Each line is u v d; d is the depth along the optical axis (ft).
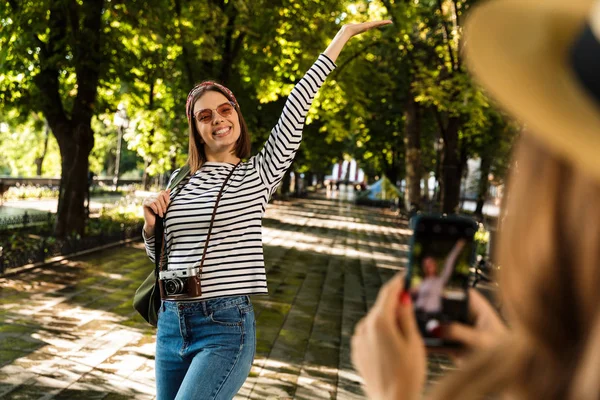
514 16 1.76
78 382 21.68
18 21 48.98
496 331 2.53
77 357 24.41
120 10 48.80
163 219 11.25
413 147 107.24
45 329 27.94
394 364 2.36
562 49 1.72
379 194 177.37
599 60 1.64
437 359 25.54
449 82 63.36
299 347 28.07
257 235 11.16
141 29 49.24
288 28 59.72
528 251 1.80
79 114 55.06
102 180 186.80
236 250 10.95
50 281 39.06
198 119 11.59
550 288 1.76
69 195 54.85
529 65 1.73
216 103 11.53
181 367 11.07
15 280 38.50
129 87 64.75
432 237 2.80
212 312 10.77
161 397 11.28
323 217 121.70
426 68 69.97
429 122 121.70
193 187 11.33
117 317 31.17
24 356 24.00
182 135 76.48
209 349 10.64
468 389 1.87
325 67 11.55
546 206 1.78
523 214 1.83
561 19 1.73
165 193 11.22
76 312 31.60
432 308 2.59
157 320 11.38
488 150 113.39
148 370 23.48
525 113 1.72
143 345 26.68
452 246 2.79
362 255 66.54
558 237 1.76
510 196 1.89
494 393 1.85
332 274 51.70
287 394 21.81
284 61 68.23
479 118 65.16
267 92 76.18
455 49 66.64
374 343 2.43
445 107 64.34
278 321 32.99
